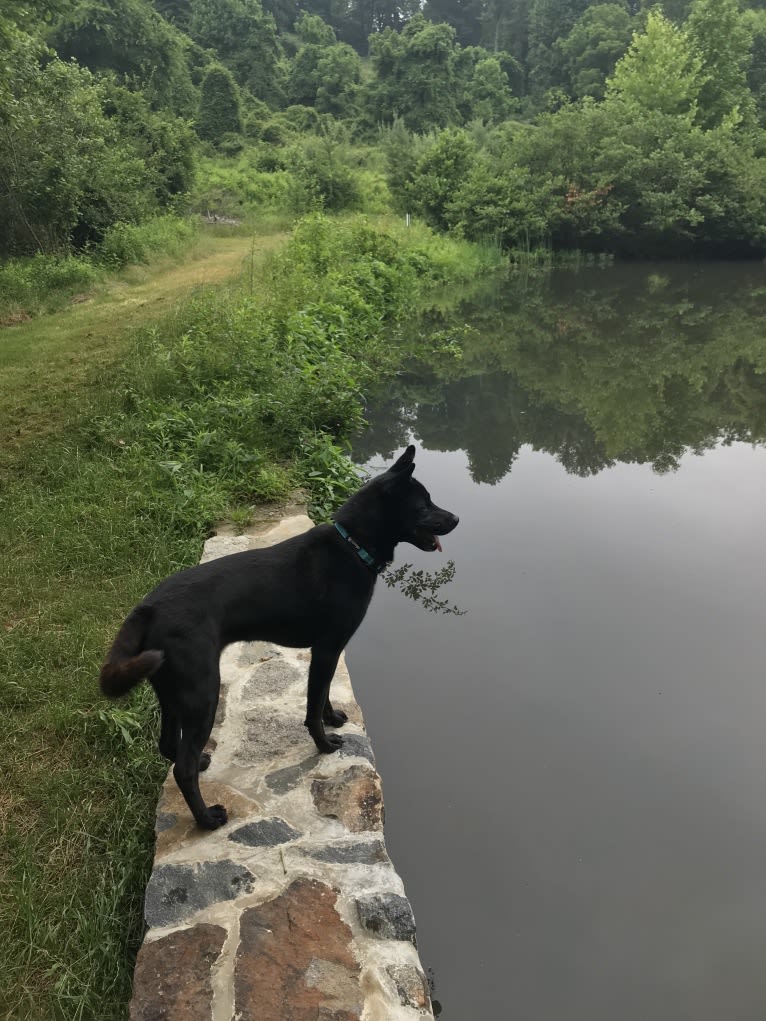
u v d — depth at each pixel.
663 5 65.44
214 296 10.64
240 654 4.05
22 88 16.08
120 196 18.98
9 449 6.83
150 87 40.62
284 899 2.55
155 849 2.83
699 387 11.89
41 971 2.52
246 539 5.38
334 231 17.81
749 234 29.86
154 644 2.69
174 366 8.25
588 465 8.61
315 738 3.26
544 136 30.23
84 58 40.19
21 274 14.71
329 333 10.75
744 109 38.97
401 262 18.48
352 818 2.92
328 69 60.16
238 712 3.58
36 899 2.74
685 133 30.56
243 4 64.88
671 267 28.91
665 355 13.91
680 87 34.88
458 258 24.70
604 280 24.78
